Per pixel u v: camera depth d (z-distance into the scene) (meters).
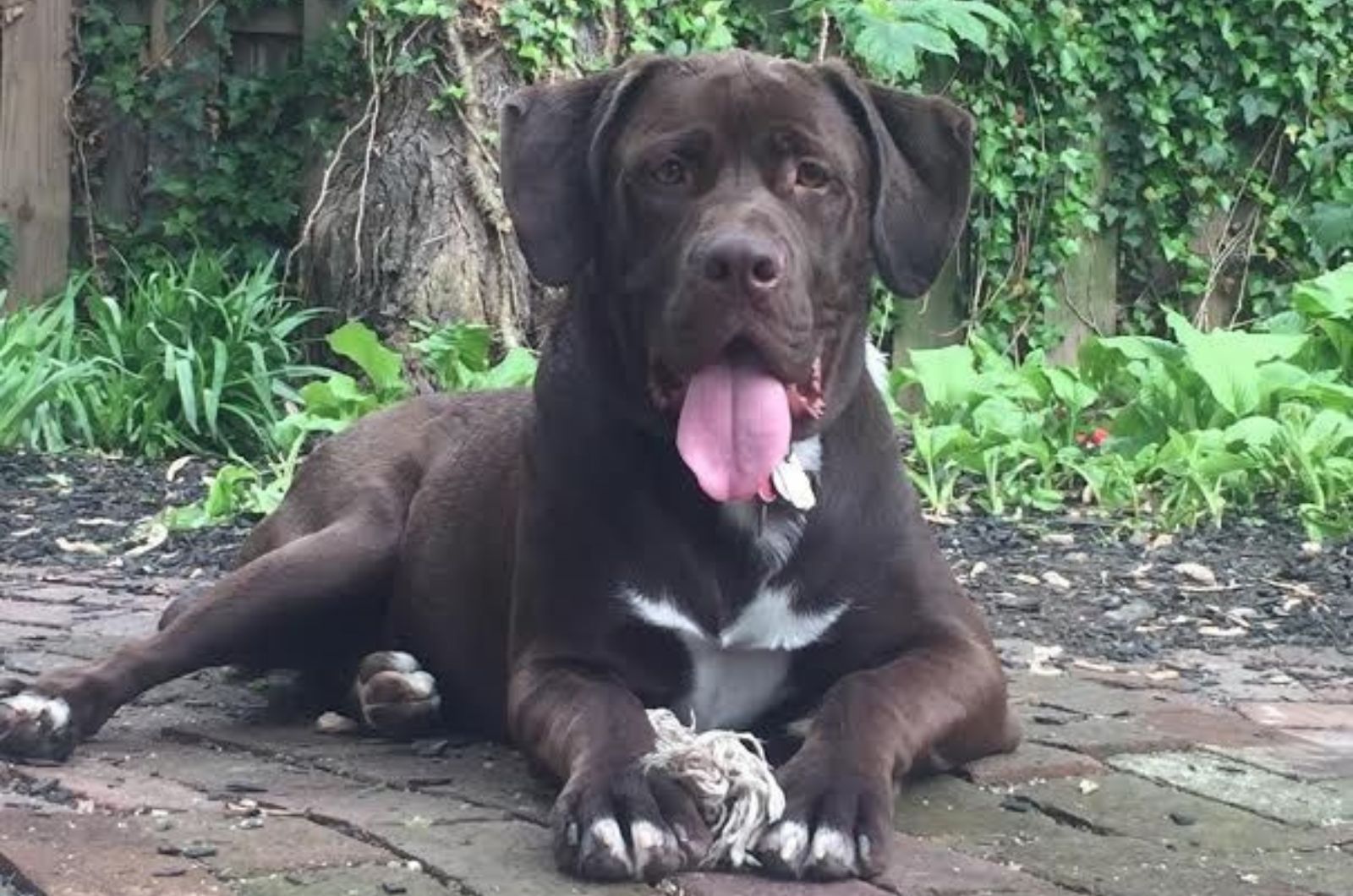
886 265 5.00
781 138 4.77
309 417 10.54
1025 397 10.49
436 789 4.85
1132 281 13.76
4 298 12.41
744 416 4.59
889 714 4.60
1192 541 8.91
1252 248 13.78
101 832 4.36
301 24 12.74
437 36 11.66
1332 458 9.57
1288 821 4.88
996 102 13.28
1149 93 13.47
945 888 4.14
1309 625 7.61
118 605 7.57
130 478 10.46
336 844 4.32
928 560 5.10
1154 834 4.71
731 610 4.92
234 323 11.65
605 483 4.91
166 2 12.75
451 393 6.30
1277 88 13.56
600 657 4.94
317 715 5.82
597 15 12.03
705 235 4.55
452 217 11.63
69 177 12.86
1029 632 7.38
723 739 4.27
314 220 12.16
